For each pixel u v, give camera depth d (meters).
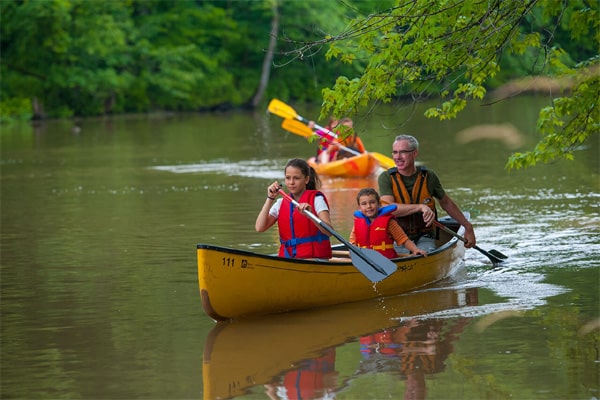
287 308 16.22
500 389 11.84
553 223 23.83
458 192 30.16
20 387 12.52
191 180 36.38
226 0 112.19
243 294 15.61
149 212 28.00
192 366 13.23
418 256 17.48
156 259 20.81
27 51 90.94
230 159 44.84
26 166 43.53
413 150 18.38
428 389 11.97
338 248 19.42
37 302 17.17
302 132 36.94
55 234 24.48
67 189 34.53
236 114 95.75
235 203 29.44
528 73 17.11
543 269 18.80
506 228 23.39
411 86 16.70
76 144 56.91
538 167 36.34
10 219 27.30
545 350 13.35
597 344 13.52
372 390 12.03
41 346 14.38
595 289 16.94
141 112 100.62
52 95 93.44
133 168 41.62
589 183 31.17
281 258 15.85
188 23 109.50
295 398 11.87
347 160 36.62
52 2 88.19
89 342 14.55
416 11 15.29
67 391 12.33
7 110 86.81
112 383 12.59
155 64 103.50
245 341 14.43
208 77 106.81
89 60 94.94
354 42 16.12
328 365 13.12
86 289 18.09
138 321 15.73
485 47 16.12
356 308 16.45
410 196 18.48
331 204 29.03
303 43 15.69
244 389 12.24
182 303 16.92
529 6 15.55
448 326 14.90
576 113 17.91
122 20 100.56
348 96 16.19
